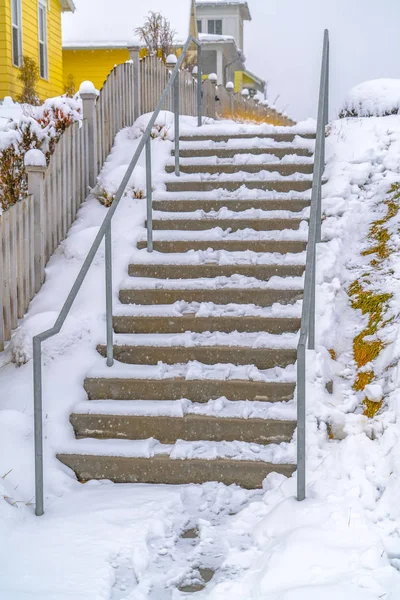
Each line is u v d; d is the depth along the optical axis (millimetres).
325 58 7047
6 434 4832
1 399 5219
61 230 7078
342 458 4266
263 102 18781
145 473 4707
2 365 5684
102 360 5574
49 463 4758
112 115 8602
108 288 5395
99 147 8094
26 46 17984
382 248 6219
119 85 8844
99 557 3686
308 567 3354
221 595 3316
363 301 5691
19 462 4676
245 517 4086
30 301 6328
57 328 4316
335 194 6859
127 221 7043
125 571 3607
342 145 7582
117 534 3906
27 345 5594
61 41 21484
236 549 3768
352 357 5266
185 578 3547
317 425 4684
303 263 6113
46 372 5449
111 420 5016
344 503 3877
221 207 7020
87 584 3436
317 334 5395
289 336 5488
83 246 6750
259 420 4820
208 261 6391
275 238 6480
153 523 4016
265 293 5863
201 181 7352
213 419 4883
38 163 6438
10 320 6016
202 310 5781
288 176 7309
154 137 8391
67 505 4359
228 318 5672
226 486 4578
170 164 7730
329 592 3121
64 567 3596
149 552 3783
